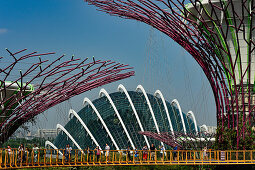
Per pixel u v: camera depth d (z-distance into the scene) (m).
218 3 36.69
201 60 36.28
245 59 40.66
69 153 28.34
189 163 29.61
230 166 32.66
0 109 35.25
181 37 34.91
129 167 37.91
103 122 69.94
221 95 36.75
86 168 36.84
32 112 33.72
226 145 35.03
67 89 33.53
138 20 35.09
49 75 30.75
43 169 33.38
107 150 29.34
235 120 39.06
